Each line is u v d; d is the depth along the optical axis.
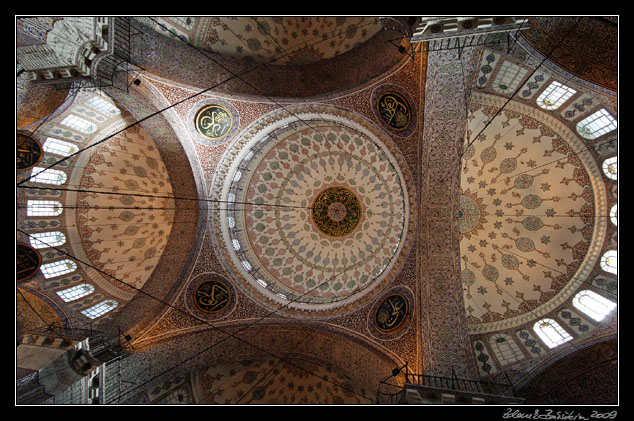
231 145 10.58
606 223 10.59
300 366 10.98
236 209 11.69
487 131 11.08
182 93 9.54
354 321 10.57
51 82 6.90
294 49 11.02
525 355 9.50
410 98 9.41
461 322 9.00
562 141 10.55
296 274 12.84
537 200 11.64
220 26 10.09
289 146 12.23
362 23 10.33
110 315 10.34
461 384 8.21
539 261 11.56
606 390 8.05
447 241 9.66
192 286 10.46
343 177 13.08
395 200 12.20
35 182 10.80
